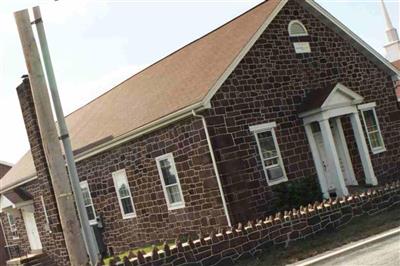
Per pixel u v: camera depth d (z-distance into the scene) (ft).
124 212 71.56
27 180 93.56
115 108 81.00
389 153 74.59
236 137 56.54
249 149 57.36
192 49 74.69
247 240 40.06
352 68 73.51
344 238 40.75
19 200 97.30
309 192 58.85
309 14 69.92
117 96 88.12
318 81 68.03
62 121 34.30
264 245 40.70
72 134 90.07
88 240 33.94
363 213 46.83
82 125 90.58
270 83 62.03
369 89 74.84
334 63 71.10
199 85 57.88
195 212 57.98
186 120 56.70
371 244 37.52
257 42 62.08
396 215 45.55
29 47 30.19
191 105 54.08
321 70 68.95
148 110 64.23
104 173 73.61
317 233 43.45
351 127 69.56
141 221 68.08
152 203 65.05
